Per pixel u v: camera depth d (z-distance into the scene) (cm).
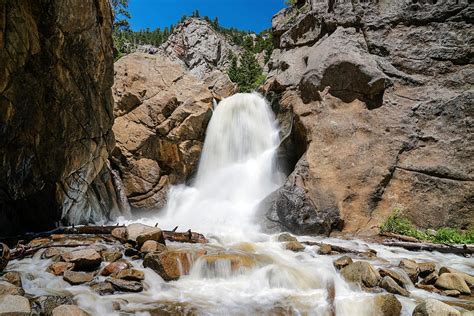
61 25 791
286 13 2061
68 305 454
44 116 829
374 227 1079
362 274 629
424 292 623
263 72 4481
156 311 505
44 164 866
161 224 1281
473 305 568
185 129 1627
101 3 959
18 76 718
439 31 1270
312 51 1521
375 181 1141
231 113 1698
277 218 1122
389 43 1323
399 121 1205
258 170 1535
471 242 974
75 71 901
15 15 668
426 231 1050
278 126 1540
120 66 1744
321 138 1277
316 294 592
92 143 1066
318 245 867
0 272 582
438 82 1224
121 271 601
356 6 1434
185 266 648
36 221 920
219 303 545
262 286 621
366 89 1277
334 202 1120
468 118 1122
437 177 1098
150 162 1582
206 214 1363
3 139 730
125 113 1631
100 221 1272
